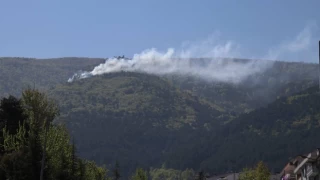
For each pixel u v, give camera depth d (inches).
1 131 3528.5
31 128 3002.0
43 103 3063.5
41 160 2928.2
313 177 4596.5
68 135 3154.5
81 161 3302.2
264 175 5251.0
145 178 5920.3
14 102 3634.4
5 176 3002.0
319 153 4525.1
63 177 2960.1
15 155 2970.0
